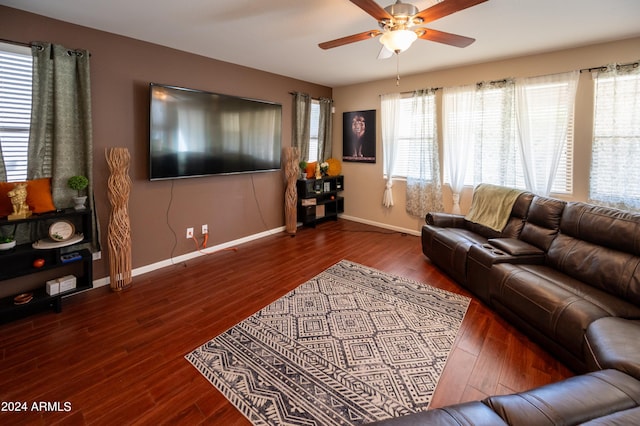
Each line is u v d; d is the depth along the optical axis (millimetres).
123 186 2959
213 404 1688
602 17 2650
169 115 3350
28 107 2596
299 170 5156
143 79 3258
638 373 1369
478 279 2824
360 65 4203
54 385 1811
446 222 3875
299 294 2953
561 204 2807
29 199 2547
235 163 4125
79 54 2771
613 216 2367
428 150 4645
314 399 1725
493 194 3650
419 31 2166
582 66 3391
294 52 3643
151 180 3328
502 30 2939
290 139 5074
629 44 3119
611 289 2184
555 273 2502
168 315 2580
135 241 3355
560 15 2613
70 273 2918
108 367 1965
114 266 2967
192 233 3877
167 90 3299
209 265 3670
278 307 2713
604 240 2355
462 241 3215
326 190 5633
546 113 3633
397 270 3551
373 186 5500
